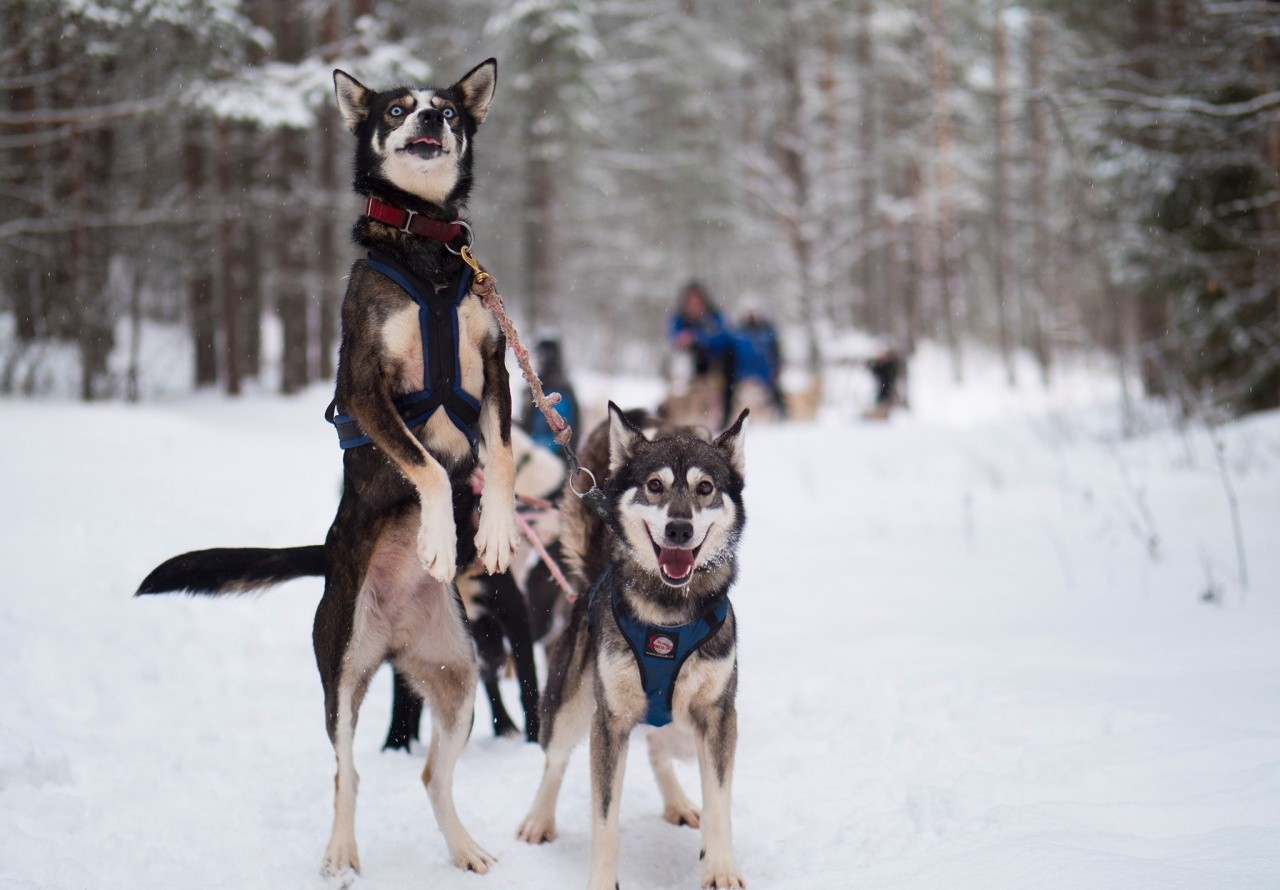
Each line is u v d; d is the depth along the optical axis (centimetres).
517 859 360
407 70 1395
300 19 1841
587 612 381
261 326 2089
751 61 3331
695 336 1574
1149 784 339
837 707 471
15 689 479
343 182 2042
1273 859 270
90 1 945
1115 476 1035
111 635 563
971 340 3966
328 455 1388
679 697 343
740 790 401
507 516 359
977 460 1222
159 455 1146
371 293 351
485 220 3158
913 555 838
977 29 2997
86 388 1494
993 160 3262
